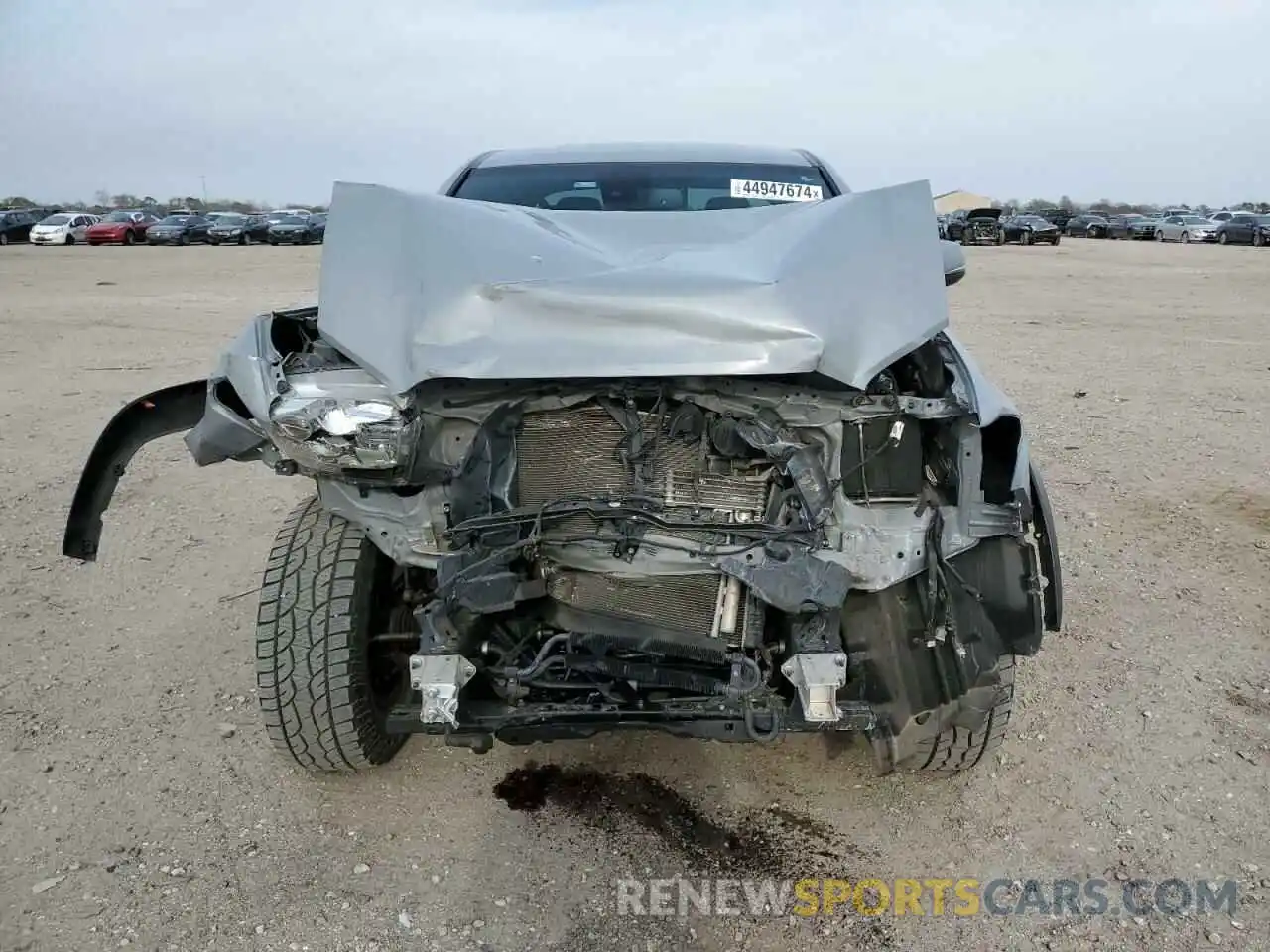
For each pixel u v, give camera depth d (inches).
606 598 110.4
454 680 103.4
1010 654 110.5
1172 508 225.5
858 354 102.5
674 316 101.5
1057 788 125.9
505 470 108.7
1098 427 299.7
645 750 135.6
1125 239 1868.8
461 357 102.0
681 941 101.7
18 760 131.5
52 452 272.4
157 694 148.9
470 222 117.5
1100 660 156.9
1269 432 292.5
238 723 141.3
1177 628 167.6
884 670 108.3
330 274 115.4
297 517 123.5
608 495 108.2
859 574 105.3
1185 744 134.8
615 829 119.2
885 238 114.0
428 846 116.1
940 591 105.4
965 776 128.3
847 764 131.9
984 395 108.1
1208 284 821.2
